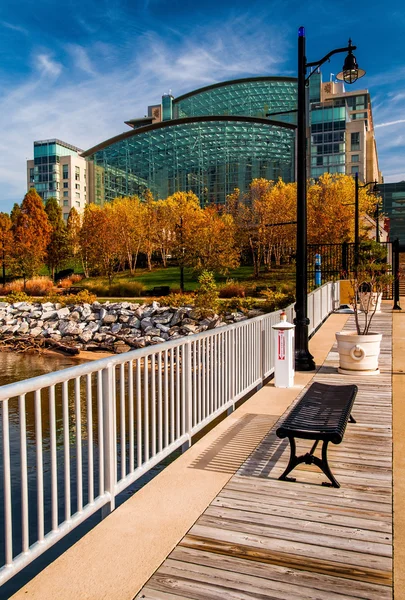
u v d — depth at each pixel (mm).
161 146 87250
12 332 31016
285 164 81062
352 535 3145
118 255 63281
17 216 67688
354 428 5520
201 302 29703
